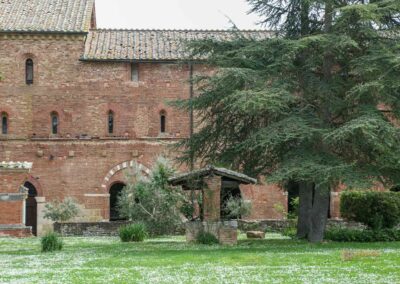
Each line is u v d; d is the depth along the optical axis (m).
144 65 43.72
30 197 42.75
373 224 31.17
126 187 37.47
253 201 43.69
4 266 19.86
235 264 19.39
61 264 20.17
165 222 34.97
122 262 20.36
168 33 46.84
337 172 24.47
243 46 29.03
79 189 42.84
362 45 27.72
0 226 34.00
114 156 43.19
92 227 36.62
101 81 43.38
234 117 30.05
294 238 30.72
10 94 42.81
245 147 26.81
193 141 30.95
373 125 24.06
